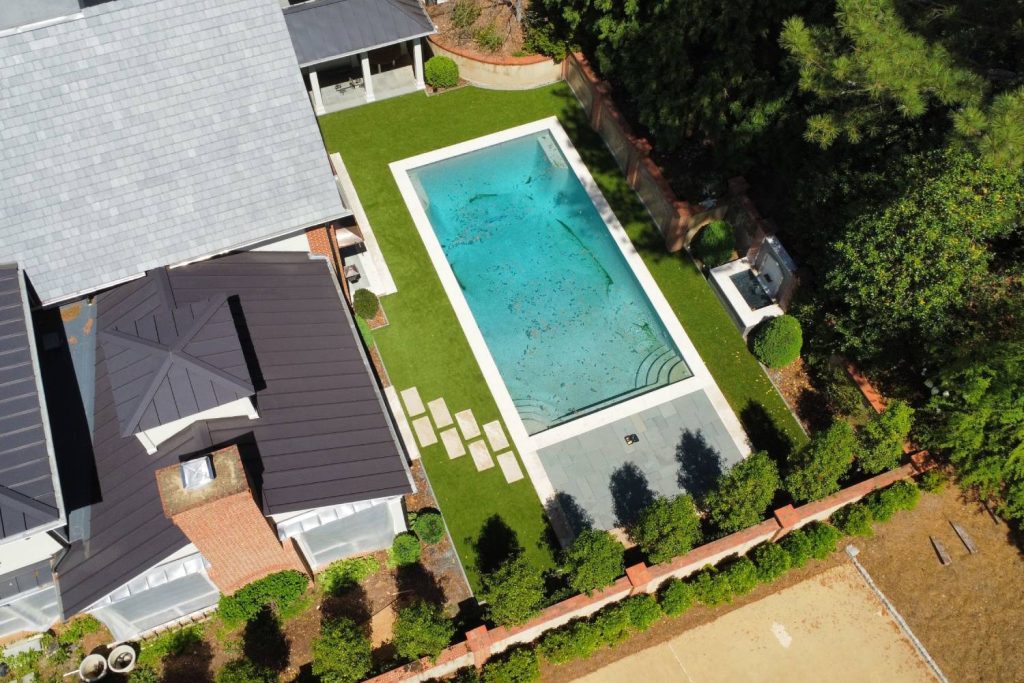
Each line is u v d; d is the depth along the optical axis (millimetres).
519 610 24344
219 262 27484
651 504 27641
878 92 24625
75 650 25891
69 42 24000
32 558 22922
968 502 29078
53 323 26438
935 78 24203
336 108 39531
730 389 31812
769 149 32750
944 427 27344
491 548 28250
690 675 26219
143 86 24844
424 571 27750
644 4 33938
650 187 35250
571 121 39531
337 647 23656
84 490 23828
